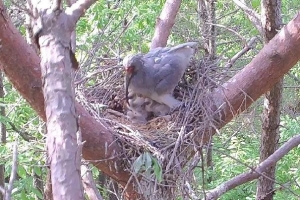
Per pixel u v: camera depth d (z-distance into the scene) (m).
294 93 8.80
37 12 1.83
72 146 1.62
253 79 3.76
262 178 5.85
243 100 3.81
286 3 8.41
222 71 4.48
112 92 4.62
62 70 1.74
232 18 8.53
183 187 3.62
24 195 4.73
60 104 1.69
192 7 8.68
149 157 3.32
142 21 6.78
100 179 7.87
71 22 1.81
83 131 3.35
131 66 4.38
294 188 7.48
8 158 5.34
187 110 4.04
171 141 3.72
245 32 8.47
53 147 1.62
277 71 3.72
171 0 5.29
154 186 3.48
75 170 1.57
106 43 6.39
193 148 3.81
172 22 5.23
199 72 4.41
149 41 7.47
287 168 7.55
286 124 7.82
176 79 4.41
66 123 1.67
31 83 2.99
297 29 3.60
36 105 3.11
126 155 3.58
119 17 7.08
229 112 3.86
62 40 1.78
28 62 2.94
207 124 3.83
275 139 5.59
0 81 7.30
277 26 4.77
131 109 4.42
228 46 8.20
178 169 3.60
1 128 7.21
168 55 4.54
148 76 4.38
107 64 4.86
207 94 3.96
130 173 3.58
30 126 5.71
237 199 8.92
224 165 8.18
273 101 5.37
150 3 7.28
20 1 3.88
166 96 4.35
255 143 8.73
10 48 2.87
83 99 4.12
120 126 3.81
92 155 3.49
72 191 1.53
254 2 6.48
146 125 4.19
